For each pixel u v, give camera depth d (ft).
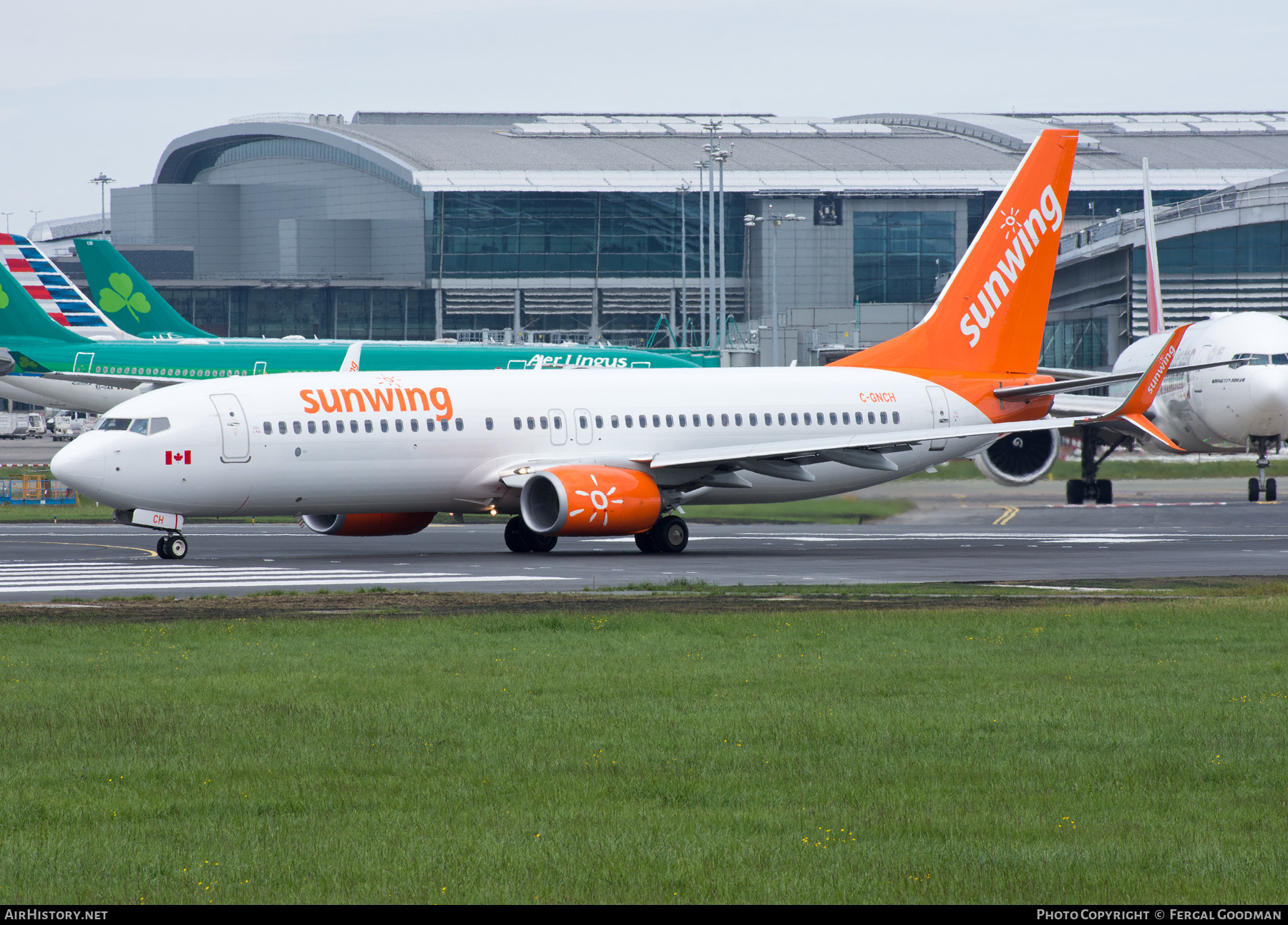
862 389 518.78
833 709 189.06
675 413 489.26
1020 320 547.49
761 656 235.40
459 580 378.12
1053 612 292.61
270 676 214.07
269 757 161.79
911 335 540.52
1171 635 261.24
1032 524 598.34
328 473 438.81
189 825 133.39
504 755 162.71
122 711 185.98
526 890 114.73
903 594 338.54
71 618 290.97
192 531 594.24
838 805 140.56
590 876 118.11
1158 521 607.37
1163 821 134.62
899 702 194.29
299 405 437.17
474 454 457.68
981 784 148.87
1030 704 192.85
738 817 135.74
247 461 428.15
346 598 330.95
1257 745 167.53
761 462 477.36
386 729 176.04
